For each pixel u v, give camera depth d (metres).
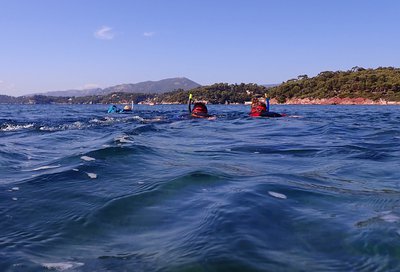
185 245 3.10
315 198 4.58
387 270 2.69
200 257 2.82
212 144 10.10
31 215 4.06
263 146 9.72
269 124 17.83
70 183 5.39
